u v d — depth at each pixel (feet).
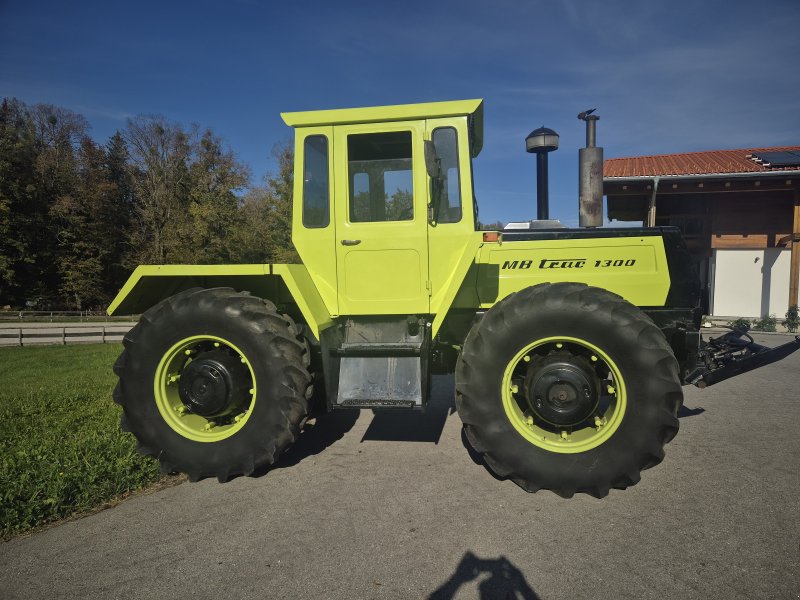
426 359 10.84
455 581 6.95
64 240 123.44
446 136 11.34
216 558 7.59
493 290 11.92
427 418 14.97
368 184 11.66
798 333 41.29
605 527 8.32
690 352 11.32
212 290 10.80
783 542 7.77
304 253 11.80
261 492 9.89
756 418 14.74
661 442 9.23
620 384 9.43
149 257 120.57
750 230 49.39
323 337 10.78
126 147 138.51
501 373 9.77
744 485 9.89
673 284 11.34
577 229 11.96
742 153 55.52
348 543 7.94
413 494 9.67
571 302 9.54
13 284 115.34
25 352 40.91
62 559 7.64
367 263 11.59
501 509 9.01
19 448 12.07
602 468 9.30
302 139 11.75
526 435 9.70
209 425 10.82
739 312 50.08
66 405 17.76
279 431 10.23
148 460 11.05
